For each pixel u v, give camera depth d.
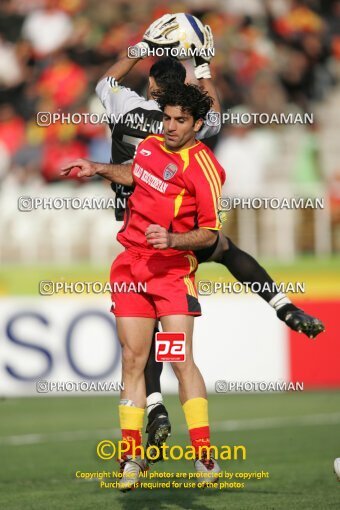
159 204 14.53
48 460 23.53
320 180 44.06
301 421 29.75
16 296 34.16
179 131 14.20
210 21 48.72
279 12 50.12
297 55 48.94
